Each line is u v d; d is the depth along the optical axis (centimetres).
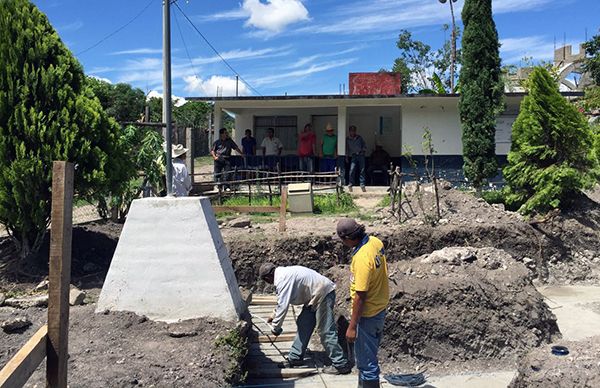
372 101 1585
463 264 727
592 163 1108
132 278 563
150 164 1059
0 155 717
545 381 409
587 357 427
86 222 1039
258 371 570
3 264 771
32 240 784
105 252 855
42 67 742
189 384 445
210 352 494
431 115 1569
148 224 568
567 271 976
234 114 1861
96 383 418
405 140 1580
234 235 933
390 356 605
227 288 558
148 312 556
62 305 316
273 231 978
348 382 554
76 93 789
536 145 1125
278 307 566
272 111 1847
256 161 1680
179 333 520
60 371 314
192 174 1388
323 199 1335
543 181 1092
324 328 576
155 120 3148
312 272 584
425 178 1522
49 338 312
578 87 3197
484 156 1334
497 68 1338
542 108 1116
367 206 1317
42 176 724
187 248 562
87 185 770
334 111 1834
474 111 1334
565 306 798
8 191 725
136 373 444
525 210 1105
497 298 640
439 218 1029
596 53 2623
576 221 1050
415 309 619
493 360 605
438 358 604
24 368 278
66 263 321
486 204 1119
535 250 978
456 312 620
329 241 904
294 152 1848
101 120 788
